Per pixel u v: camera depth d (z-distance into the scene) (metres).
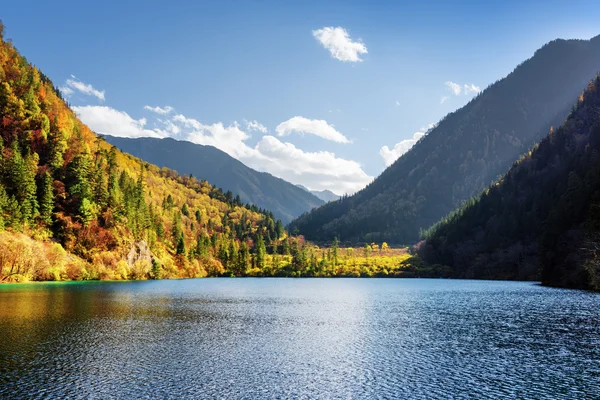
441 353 49.19
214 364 43.50
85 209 174.00
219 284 185.00
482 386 37.19
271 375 39.97
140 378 38.25
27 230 152.50
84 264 165.62
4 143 182.12
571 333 61.56
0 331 57.50
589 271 123.06
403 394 35.19
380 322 72.25
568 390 36.12
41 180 169.88
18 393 33.69
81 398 32.91
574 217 147.12
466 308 92.25
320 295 128.88
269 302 105.75
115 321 68.25
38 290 117.81
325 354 48.41
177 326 65.38
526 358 46.97
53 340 52.59
